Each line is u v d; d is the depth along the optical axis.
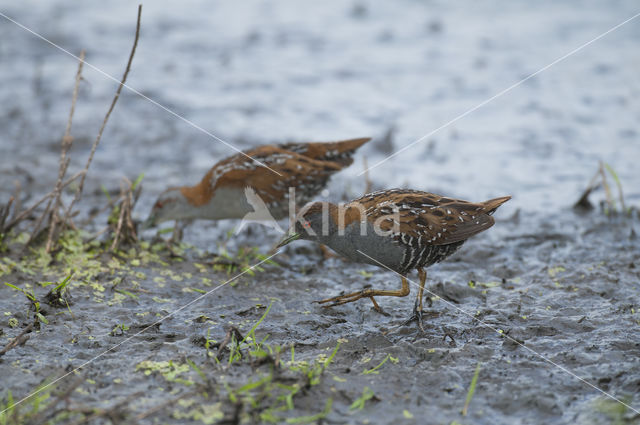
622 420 7.10
